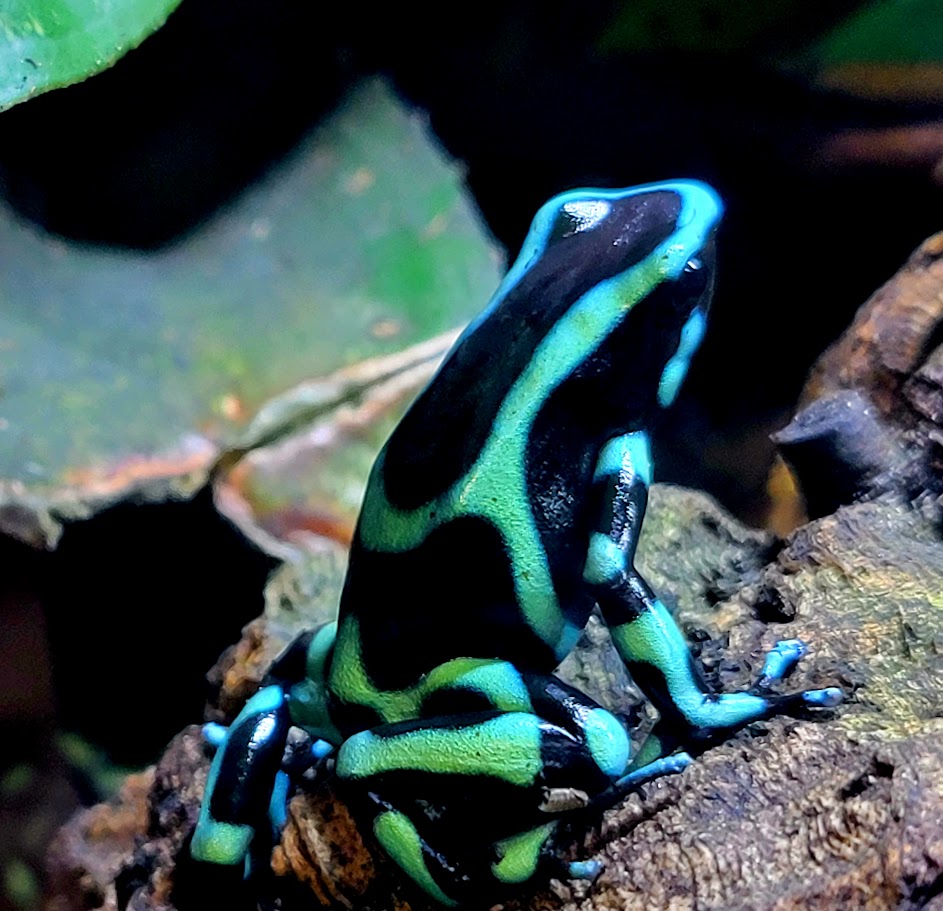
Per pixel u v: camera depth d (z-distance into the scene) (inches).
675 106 8.4
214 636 8.8
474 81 9.1
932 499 6.8
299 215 9.2
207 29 8.4
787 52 8.0
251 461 8.3
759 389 8.9
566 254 6.4
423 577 6.3
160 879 6.7
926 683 6.3
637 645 6.3
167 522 8.3
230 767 6.5
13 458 8.0
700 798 6.1
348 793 6.3
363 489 8.4
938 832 5.8
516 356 6.3
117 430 8.2
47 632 8.6
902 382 7.0
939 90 8.0
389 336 8.7
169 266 8.9
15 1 6.4
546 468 6.3
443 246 9.0
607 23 8.2
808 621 6.6
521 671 6.3
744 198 8.7
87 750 8.9
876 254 8.6
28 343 8.4
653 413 6.5
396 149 9.4
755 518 8.3
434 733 6.2
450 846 6.2
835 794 6.0
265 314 8.7
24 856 8.5
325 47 9.3
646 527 7.2
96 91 8.3
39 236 8.8
